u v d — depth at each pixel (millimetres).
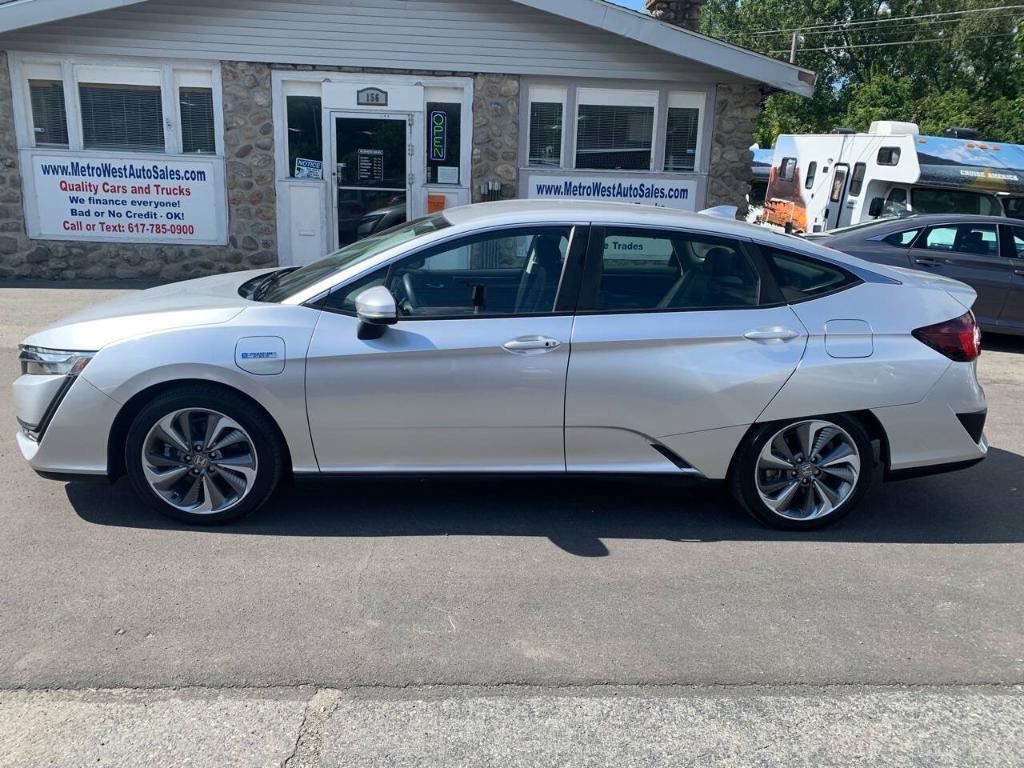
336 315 4086
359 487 4816
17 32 10906
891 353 4277
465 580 3801
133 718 2830
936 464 4422
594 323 4148
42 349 4094
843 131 15242
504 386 4094
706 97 12062
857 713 3004
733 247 4332
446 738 2795
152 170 11562
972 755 2820
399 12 11414
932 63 37438
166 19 11102
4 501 4441
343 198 12000
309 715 2875
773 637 3443
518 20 11555
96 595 3557
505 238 4207
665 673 3180
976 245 9625
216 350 3977
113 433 4086
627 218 4297
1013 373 8648
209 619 3408
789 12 38500
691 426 4227
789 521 4418
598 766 2699
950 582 3963
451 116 11875
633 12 11086
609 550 4156
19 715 2822
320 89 11633
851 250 9719
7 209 11430
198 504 4195
